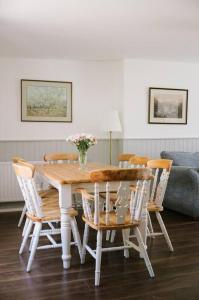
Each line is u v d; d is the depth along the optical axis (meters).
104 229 2.38
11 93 4.86
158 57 4.99
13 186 4.73
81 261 2.74
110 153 5.26
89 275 2.51
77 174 2.95
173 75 5.38
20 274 2.53
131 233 3.49
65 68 5.09
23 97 4.90
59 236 3.48
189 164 5.00
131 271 2.59
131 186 2.87
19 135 4.93
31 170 2.48
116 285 2.35
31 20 3.21
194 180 4.06
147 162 3.19
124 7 2.88
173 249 3.08
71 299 2.15
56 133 5.10
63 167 3.56
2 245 3.20
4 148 4.88
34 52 4.55
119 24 3.37
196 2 2.77
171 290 2.28
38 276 2.49
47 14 3.04
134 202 2.46
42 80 4.98
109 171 2.29
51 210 2.78
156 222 4.03
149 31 3.63
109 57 4.97
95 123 5.28
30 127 4.97
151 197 3.18
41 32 3.63
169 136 5.43
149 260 2.72
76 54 4.73
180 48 4.43
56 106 5.07
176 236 3.47
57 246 2.76
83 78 5.18
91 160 5.27
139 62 5.17
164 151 5.20
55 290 2.27
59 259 2.84
